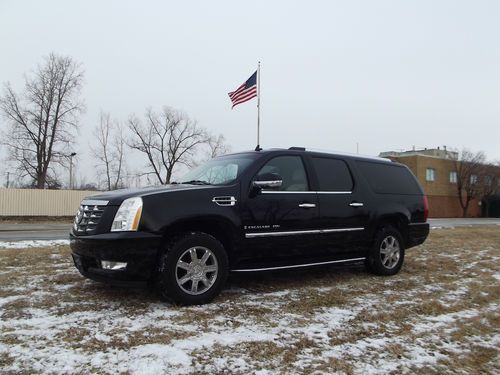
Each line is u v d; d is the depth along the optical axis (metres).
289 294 5.37
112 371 3.07
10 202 32.31
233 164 5.70
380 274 6.72
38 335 3.72
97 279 4.71
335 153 6.54
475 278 6.71
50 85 46.19
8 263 7.05
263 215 5.32
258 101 27.17
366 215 6.48
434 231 16.83
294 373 3.15
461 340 3.95
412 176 7.70
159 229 4.61
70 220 33.00
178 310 4.54
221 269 4.93
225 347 3.56
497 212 57.78
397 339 3.90
